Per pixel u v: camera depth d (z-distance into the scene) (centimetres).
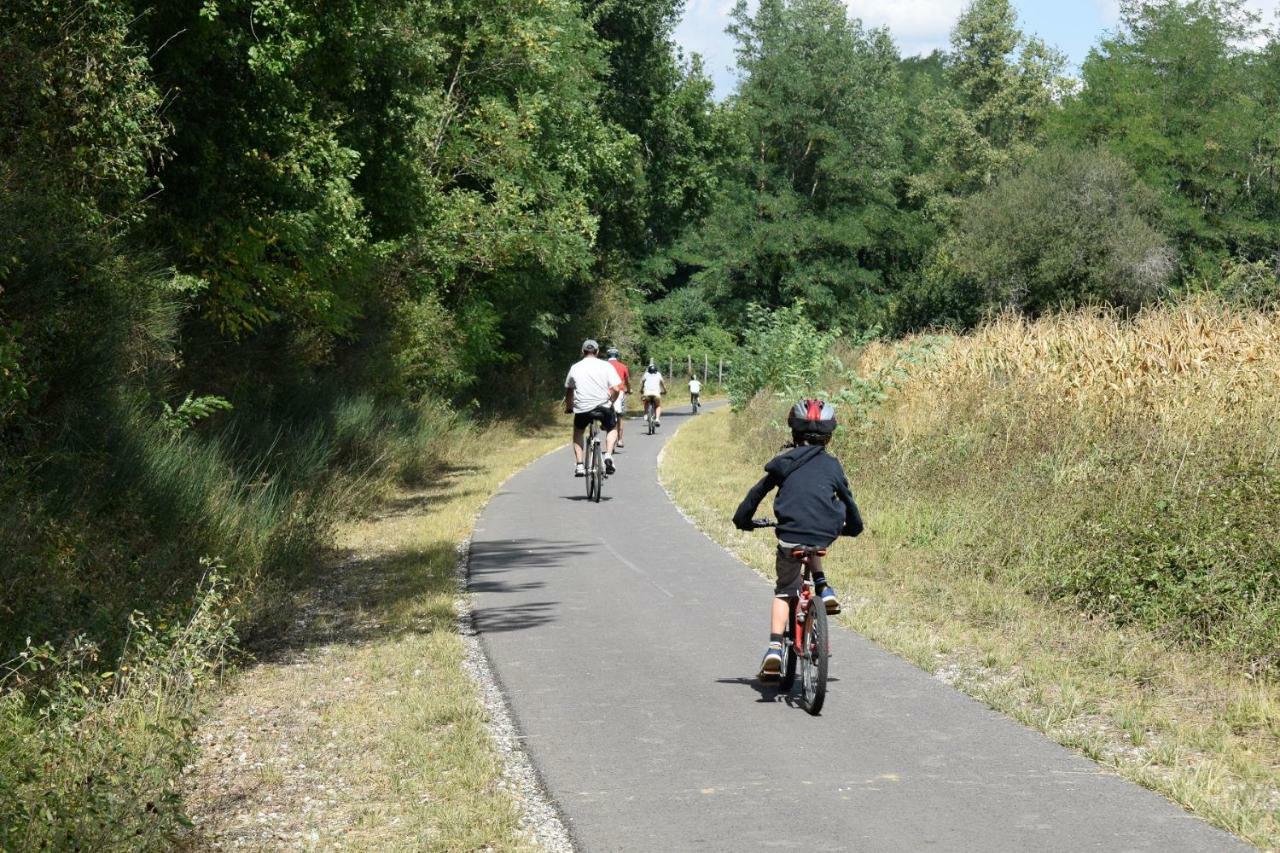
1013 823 495
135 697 619
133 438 1033
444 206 2514
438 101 2530
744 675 752
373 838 491
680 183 4750
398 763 584
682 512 1551
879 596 981
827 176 7462
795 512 687
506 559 1206
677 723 648
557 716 663
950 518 1211
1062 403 1459
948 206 7262
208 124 1370
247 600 902
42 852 417
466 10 2516
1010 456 1351
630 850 472
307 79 1527
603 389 1681
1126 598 884
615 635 866
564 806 522
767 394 2750
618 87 4447
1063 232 4569
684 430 3161
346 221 1577
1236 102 6250
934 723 645
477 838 485
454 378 2756
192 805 532
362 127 1742
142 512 964
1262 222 5956
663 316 7269
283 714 676
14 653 659
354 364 2123
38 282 909
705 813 511
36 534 777
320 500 1406
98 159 1058
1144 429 1238
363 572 1144
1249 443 1072
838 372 2491
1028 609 916
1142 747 602
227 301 1445
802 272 7275
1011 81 7462
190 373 1462
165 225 1357
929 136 8050
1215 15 6303
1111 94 6356
